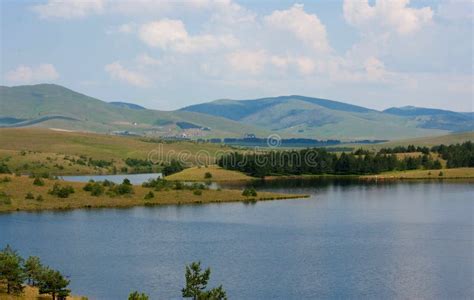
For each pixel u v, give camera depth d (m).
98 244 133.12
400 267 111.38
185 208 197.88
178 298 91.38
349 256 121.12
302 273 107.12
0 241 136.12
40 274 81.12
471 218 172.38
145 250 126.62
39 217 173.12
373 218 174.38
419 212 186.50
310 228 156.50
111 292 94.56
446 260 117.06
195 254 123.00
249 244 134.00
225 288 97.31
